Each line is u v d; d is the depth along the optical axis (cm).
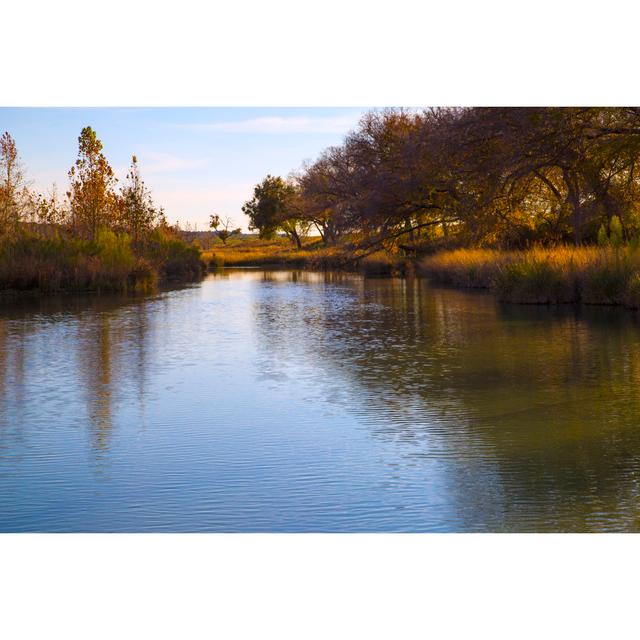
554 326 1597
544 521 534
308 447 723
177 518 554
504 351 1274
